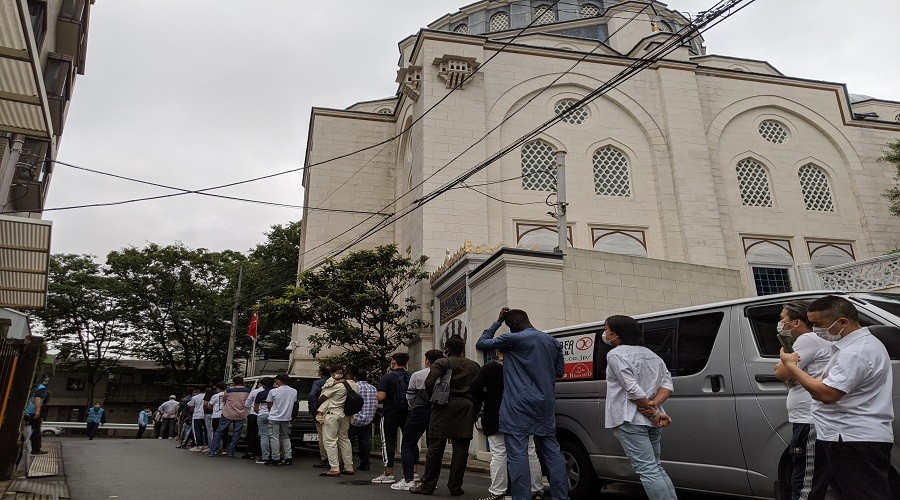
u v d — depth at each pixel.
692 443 5.45
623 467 5.94
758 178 21.73
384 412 8.30
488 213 18.61
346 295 15.77
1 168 10.89
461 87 19.48
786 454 4.72
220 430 12.05
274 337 34.97
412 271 16.47
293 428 11.70
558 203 13.94
